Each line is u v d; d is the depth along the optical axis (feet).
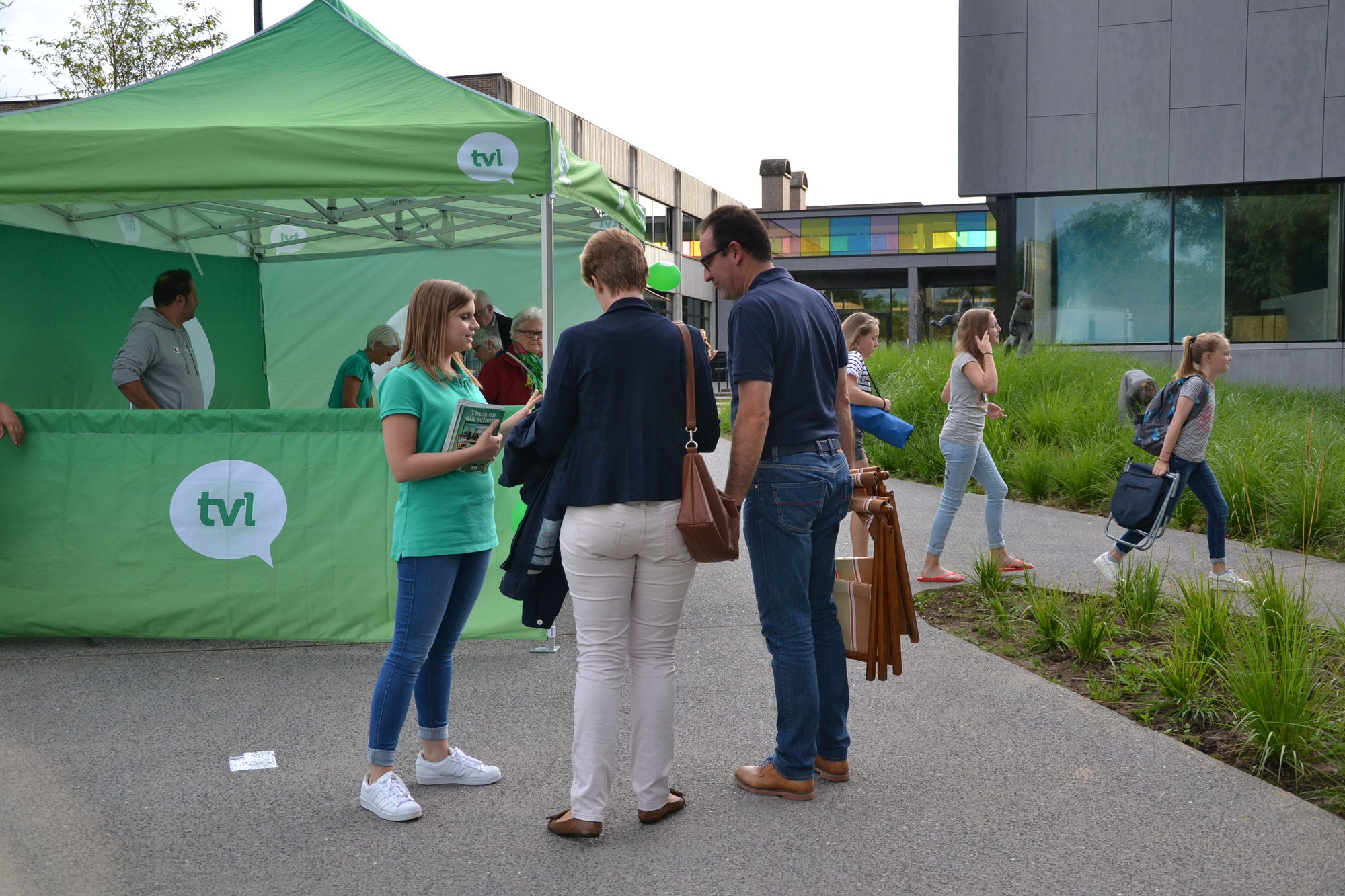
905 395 42.75
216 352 30.30
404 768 12.51
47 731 13.74
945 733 13.38
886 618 11.46
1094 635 16.11
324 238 31.40
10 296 22.80
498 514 17.69
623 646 10.64
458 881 9.71
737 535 10.54
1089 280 55.01
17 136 16.69
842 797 11.50
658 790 10.82
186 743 13.28
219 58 19.93
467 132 16.71
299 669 16.48
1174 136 53.06
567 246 31.83
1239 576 20.99
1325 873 9.67
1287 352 52.95
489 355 25.66
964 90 55.16
